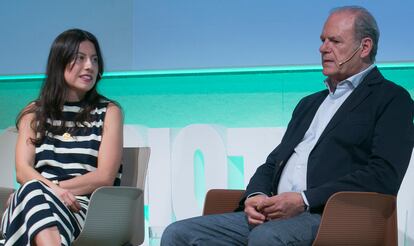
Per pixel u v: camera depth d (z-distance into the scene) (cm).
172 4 490
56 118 372
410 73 459
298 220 306
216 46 484
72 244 334
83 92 378
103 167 359
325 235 294
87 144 367
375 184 305
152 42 492
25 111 377
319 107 354
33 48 504
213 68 484
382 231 304
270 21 477
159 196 480
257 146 474
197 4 487
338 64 336
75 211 340
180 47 488
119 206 338
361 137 320
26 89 502
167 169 482
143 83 490
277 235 296
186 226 331
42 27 503
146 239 479
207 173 477
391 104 319
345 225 295
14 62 505
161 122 487
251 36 480
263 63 478
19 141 370
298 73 474
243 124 478
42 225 314
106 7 497
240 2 481
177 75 487
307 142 344
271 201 312
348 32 335
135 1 493
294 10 474
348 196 294
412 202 444
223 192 360
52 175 362
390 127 313
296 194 311
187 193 478
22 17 505
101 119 372
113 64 495
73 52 369
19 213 320
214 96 482
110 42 496
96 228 334
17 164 362
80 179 353
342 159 322
